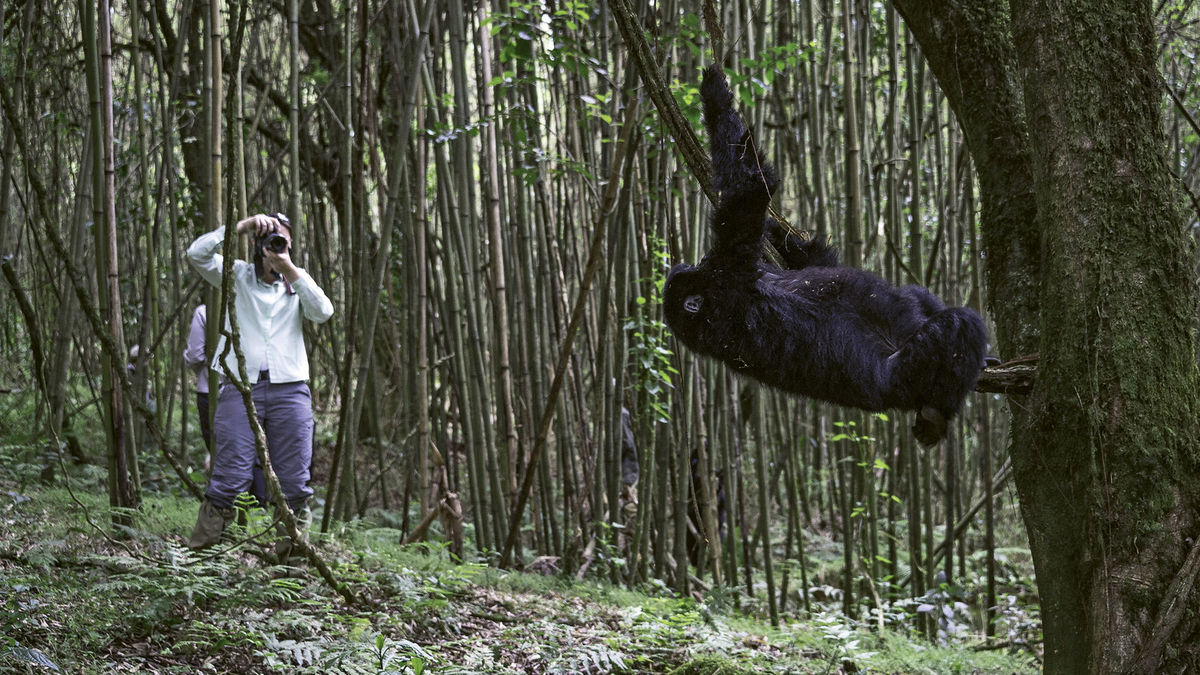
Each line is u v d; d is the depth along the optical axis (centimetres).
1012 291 329
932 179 975
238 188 579
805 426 1070
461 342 726
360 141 673
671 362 742
